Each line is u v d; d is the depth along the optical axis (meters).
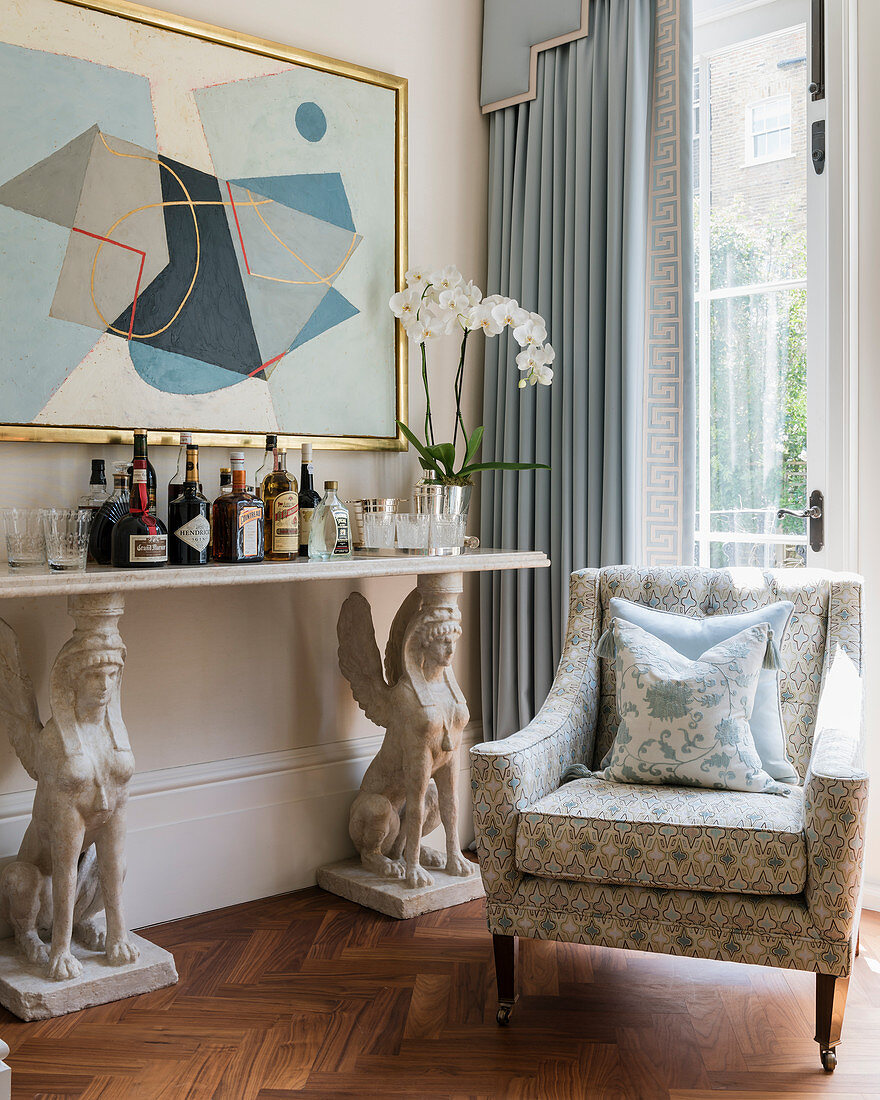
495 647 3.22
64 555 2.05
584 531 2.96
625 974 2.30
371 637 2.79
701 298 3.03
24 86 2.32
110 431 2.46
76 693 2.14
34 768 2.20
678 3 2.82
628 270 2.84
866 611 2.68
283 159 2.75
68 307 2.40
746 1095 1.81
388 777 2.76
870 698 2.67
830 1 2.69
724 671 2.18
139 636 2.57
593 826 1.96
